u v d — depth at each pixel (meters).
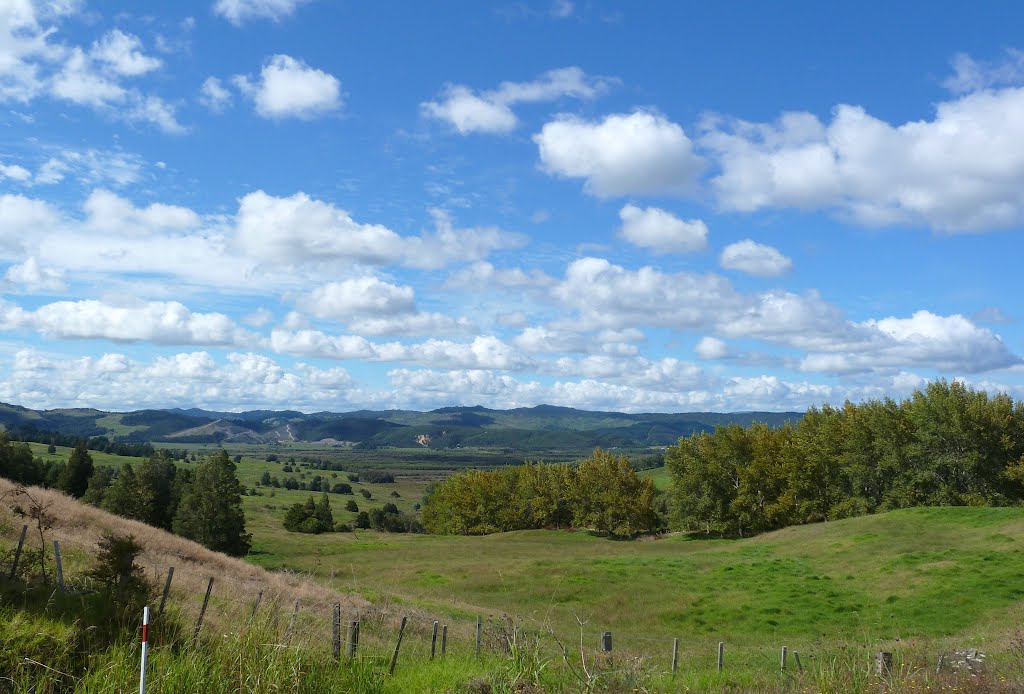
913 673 12.12
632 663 12.27
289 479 190.88
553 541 77.62
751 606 35.62
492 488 98.25
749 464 79.06
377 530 118.62
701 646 26.83
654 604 37.94
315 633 11.73
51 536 21.73
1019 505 63.53
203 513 69.75
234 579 26.28
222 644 9.31
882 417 70.06
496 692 10.18
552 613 36.38
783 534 59.81
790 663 17.83
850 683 11.58
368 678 10.31
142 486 75.56
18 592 9.73
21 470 77.88
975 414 64.44
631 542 77.06
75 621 9.04
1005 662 14.63
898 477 69.62
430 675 11.21
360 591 32.78
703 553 54.94
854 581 38.72
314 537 87.12
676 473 81.62
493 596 41.22
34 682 7.79
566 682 10.85
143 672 6.80
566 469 98.19
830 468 75.44
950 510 52.16
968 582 34.34
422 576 47.78
